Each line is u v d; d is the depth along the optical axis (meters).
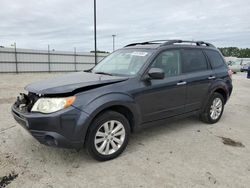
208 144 4.32
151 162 3.58
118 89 3.61
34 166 3.38
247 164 3.60
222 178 3.19
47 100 3.19
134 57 4.37
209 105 5.33
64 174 3.20
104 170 3.32
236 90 12.45
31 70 30.34
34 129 3.18
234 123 5.72
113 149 3.66
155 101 4.11
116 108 3.71
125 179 3.11
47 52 31.25
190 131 5.00
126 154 3.83
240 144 4.39
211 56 5.46
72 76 4.11
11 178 3.05
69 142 3.20
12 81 17.09
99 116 3.42
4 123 5.27
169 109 4.40
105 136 3.54
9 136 4.46
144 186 2.96
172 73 4.47
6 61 28.27
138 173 3.26
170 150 4.02
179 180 3.11
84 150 3.91
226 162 3.64
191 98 4.82
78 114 3.19
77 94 3.26
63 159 3.61
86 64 35.22
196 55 5.07
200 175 3.24
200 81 4.93
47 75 25.59
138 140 4.43
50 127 3.11
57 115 3.09
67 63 33.31
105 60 5.02
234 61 34.84
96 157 3.48
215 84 5.30
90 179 3.10
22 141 4.22
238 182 3.11
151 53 4.25
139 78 3.91
